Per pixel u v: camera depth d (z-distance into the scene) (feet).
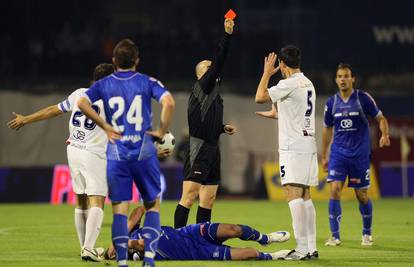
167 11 357.41
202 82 118.32
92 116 85.76
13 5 334.24
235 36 343.05
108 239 138.82
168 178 269.64
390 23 342.64
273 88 104.01
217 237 103.50
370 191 287.69
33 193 260.62
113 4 353.31
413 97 317.42
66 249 122.52
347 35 338.13
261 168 290.76
